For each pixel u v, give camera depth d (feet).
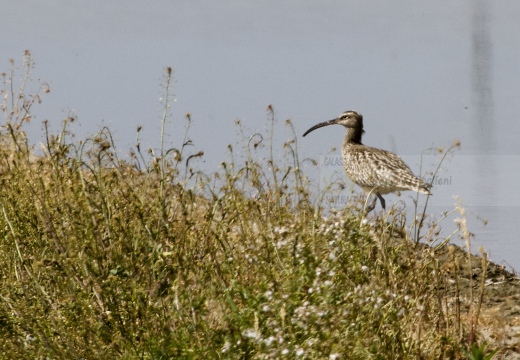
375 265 41.32
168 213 43.91
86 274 39.70
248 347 35.04
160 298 38.55
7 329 38.09
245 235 43.91
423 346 39.45
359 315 36.06
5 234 43.83
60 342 37.96
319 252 39.99
